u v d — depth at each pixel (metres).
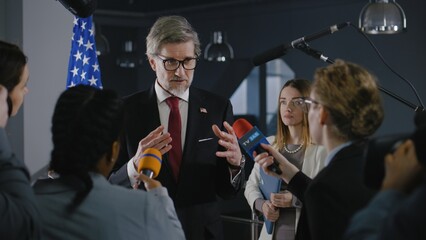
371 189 1.74
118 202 1.87
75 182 1.88
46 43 4.71
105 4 10.46
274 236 3.16
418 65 7.60
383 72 7.92
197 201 3.04
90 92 1.95
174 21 3.01
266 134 9.43
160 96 3.11
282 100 3.26
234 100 9.78
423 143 1.58
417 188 1.54
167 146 2.70
